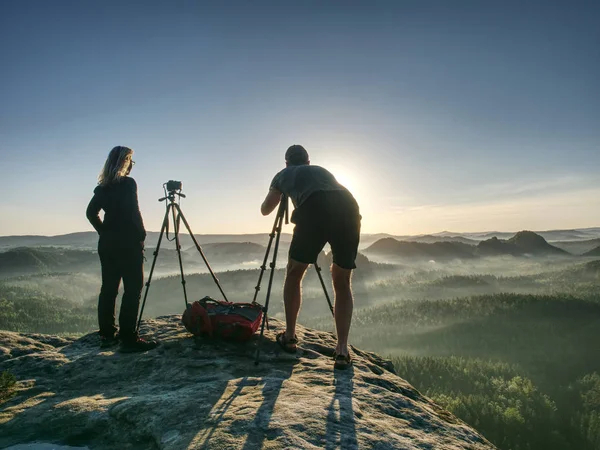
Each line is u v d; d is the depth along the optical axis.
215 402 3.30
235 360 4.56
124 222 5.26
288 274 4.65
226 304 5.66
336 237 4.43
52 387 4.22
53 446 3.04
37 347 5.86
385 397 3.74
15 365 4.90
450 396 132.38
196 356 4.70
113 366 4.66
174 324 6.40
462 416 117.69
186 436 2.78
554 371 185.50
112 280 5.44
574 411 132.38
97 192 5.28
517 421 114.25
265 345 5.06
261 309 5.54
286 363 4.54
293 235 4.57
